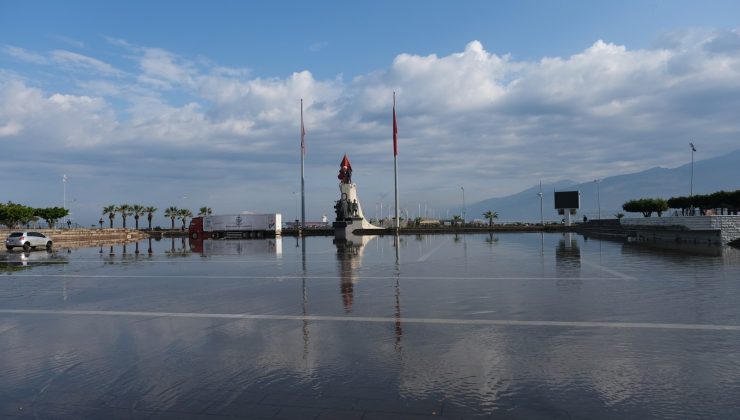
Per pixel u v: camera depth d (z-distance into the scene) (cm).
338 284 1470
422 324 903
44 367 678
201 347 769
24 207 7194
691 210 5734
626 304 1070
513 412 499
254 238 6219
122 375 638
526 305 1076
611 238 4209
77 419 502
